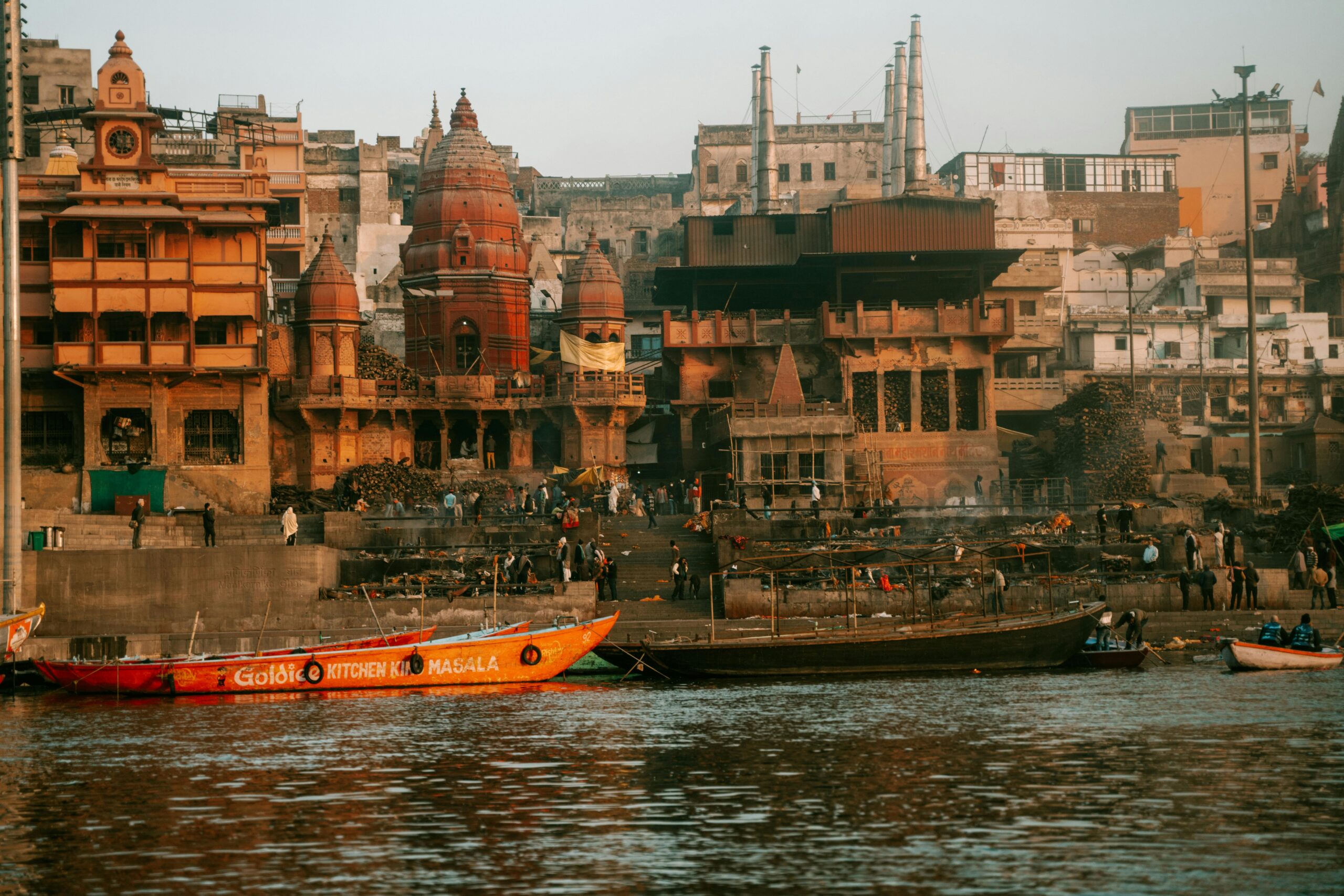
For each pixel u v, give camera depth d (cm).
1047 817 2744
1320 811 2758
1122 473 8144
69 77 10725
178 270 7594
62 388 7631
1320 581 5800
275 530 6919
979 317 8775
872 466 8475
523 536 6725
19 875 2439
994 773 3173
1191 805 2830
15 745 3741
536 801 2961
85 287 7519
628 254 13550
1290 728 3703
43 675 4797
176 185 7762
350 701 4569
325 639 5344
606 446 8969
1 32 5162
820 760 3366
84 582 5578
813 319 9044
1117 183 13038
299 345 8862
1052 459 8994
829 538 6575
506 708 4347
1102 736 3616
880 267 9331
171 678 4709
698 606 5862
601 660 5212
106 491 6950
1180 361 10762
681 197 14575
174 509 6962
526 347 9725
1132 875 2342
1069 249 11994
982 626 5134
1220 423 10219
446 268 9519
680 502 8338
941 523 6919
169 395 7712
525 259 9806
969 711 4084
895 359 8800
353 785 3162
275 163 12075
